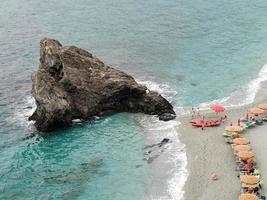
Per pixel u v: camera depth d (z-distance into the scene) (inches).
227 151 2076.8
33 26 4200.3
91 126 2374.5
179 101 2628.0
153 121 2390.5
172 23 4183.1
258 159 1987.0
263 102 2564.0
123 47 3595.0
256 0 4936.0
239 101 2598.4
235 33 3853.3
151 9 4670.3
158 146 2154.3
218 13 4463.6
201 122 2316.7
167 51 3484.3
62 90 2412.6
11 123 2447.1
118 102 2512.3
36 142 2260.1
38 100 2330.2
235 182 1849.2
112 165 2033.7
